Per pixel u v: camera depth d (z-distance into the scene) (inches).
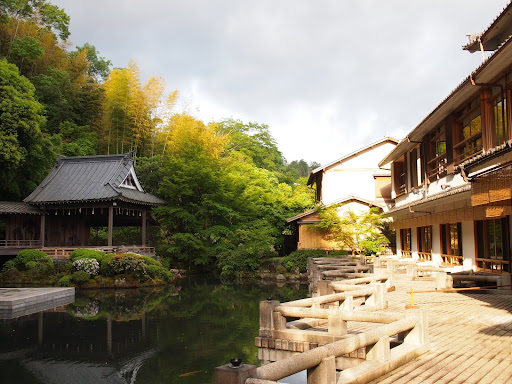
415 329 231.5
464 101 518.3
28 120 1054.4
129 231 1526.8
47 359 402.3
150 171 1439.5
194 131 1563.7
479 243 538.9
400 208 748.0
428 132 676.1
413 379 183.9
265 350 275.7
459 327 287.9
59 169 1208.2
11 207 1037.8
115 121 1569.9
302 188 1786.4
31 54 1380.4
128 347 443.2
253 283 1009.5
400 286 521.0
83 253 928.3
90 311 644.1
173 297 788.0
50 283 882.1
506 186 281.0
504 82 426.6
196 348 440.5
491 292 455.2
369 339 193.2
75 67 1775.3
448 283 479.8
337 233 1117.1
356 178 1268.5
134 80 1552.7
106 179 1112.2
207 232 1167.0
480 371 192.9
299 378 373.4
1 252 984.3
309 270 773.3
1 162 1034.1
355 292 321.7
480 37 541.6
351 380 173.9
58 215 1204.5
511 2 457.1
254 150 2172.7
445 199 516.1
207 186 1249.4
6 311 614.2
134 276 915.4
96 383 340.8
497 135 447.2
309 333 264.7
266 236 1146.7
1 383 339.9
